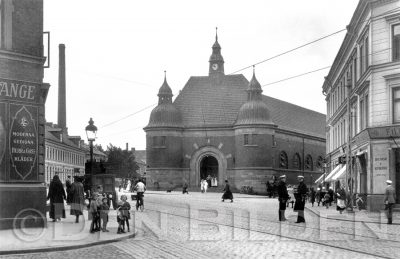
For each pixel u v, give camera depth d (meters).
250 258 14.66
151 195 67.94
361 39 42.03
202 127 87.94
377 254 15.23
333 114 62.88
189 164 88.00
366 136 38.47
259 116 85.50
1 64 22.45
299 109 116.06
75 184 26.09
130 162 112.94
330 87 67.00
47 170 86.19
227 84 93.56
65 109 103.50
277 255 15.18
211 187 84.75
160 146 87.06
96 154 129.50
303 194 26.83
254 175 84.31
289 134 97.81
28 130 23.08
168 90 89.56
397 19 36.66
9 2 22.83
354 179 46.28
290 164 97.50
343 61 53.00
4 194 22.08
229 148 87.19
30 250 16.50
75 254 16.06
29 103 23.20
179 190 85.38
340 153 56.53
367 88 39.25
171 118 87.69
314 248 16.72
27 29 23.36
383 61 37.34
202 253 15.76
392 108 37.09
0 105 22.36
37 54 23.48
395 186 36.91
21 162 22.75
